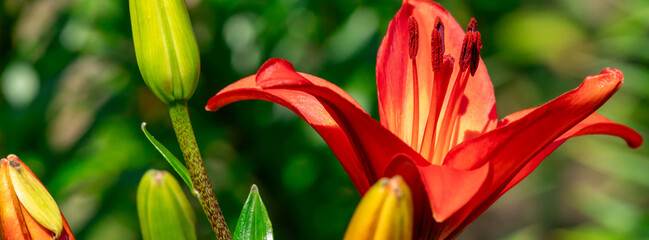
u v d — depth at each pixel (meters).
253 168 1.23
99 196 1.21
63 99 1.28
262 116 1.19
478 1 1.41
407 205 0.49
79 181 1.21
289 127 1.19
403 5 0.62
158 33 0.55
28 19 1.23
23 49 1.21
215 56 1.19
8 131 1.17
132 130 1.27
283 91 0.59
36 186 0.54
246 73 1.20
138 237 1.30
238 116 1.21
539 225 1.72
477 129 0.62
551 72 1.62
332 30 1.22
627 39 1.42
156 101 1.28
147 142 1.26
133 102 1.28
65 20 1.21
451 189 0.52
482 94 0.62
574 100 0.54
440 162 0.60
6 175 0.54
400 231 0.49
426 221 0.57
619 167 1.39
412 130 0.60
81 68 1.32
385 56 0.61
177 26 0.55
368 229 0.49
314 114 0.59
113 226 1.33
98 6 1.24
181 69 0.55
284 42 1.20
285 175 1.21
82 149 1.25
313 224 1.23
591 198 1.45
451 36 0.63
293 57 1.21
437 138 0.61
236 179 1.22
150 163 1.24
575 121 0.55
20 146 1.18
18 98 1.17
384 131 0.55
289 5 1.16
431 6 0.62
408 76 0.62
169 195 0.51
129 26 1.25
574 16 1.65
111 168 1.23
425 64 0.62
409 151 0.55
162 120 1.29
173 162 0.57
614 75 0.54
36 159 1.18
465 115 0.62
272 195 1.25
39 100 1.17
